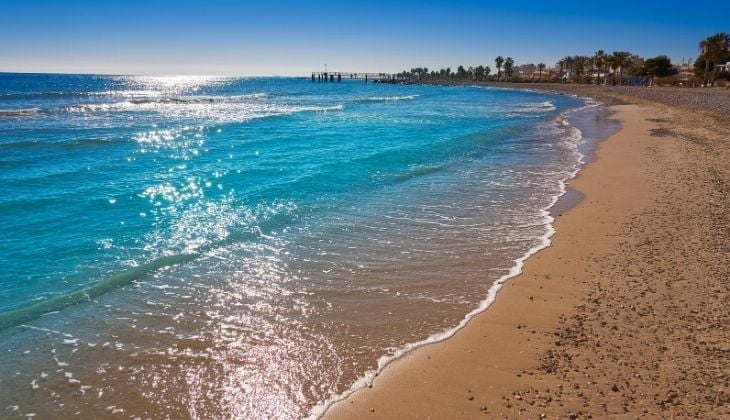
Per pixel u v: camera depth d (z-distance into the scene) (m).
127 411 5.03
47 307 7.11
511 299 7.47
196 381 5.51
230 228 10.72
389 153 20.41
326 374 5.62
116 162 17.78
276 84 147.38
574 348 5.95
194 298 7.48
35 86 88.31
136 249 9.38
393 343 6.29
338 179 15.70
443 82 165.00
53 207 11.93
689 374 5.20
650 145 22.50
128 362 5.86
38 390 5.34
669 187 14.11
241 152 20.53
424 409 4.96
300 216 11.71
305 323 6.78
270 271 8.51
